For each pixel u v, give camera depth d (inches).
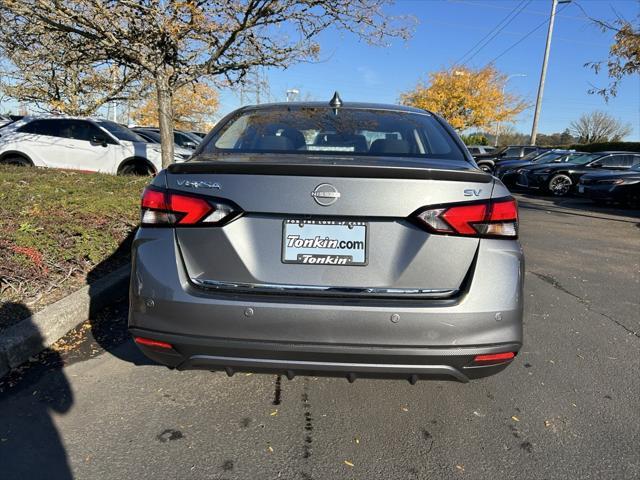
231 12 245.3
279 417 99.8
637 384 117.0
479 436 95.4
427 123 122.4
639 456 90.4
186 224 84.4
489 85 1553.9
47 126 421.7
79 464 84.5
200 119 1035.3
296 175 81.8
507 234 85.0
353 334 80.8
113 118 773.3
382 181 81.7
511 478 84.3
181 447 89.8
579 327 153.7
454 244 82.8
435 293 83.0
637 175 489.4
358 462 87.4
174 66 277.1
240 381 113.0
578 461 88.7
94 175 319.9
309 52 284.7
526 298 183.2
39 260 152.1
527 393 111.7
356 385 113.0
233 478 82.7
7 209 192.5
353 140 111.0
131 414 99.2
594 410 105.3
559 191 622.2
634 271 230.4
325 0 254.7
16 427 93.7
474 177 84.1
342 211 81.4
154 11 229.5
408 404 105.9
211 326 82.2
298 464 86.4
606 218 422.0
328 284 82.7
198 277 84.7
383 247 82.7
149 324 85.1
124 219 198.7
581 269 231.8
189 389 109.1
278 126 117.0
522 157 851.4
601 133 2194.9
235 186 82.8
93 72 357.4
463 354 82.0
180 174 86.0
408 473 84.9
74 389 107.4
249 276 83.1
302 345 81.3
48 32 267.1
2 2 224.1
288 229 82.7
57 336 129.6
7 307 136.6
